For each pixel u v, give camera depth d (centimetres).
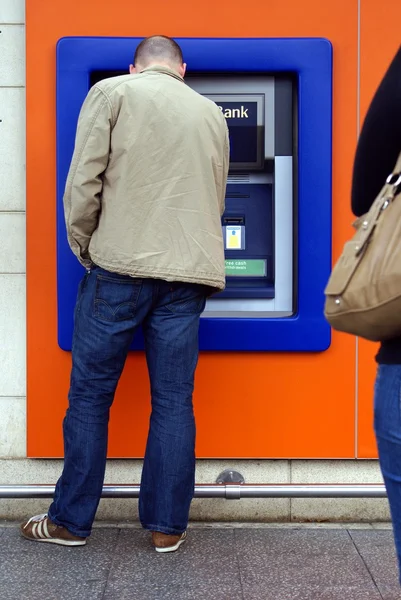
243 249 353
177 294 295
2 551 310
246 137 349
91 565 296
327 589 275
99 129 281
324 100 339
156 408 301
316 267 343
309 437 349
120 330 292
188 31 340
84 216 287
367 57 342
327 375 349
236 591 274
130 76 291
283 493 322
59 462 353
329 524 350
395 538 183
